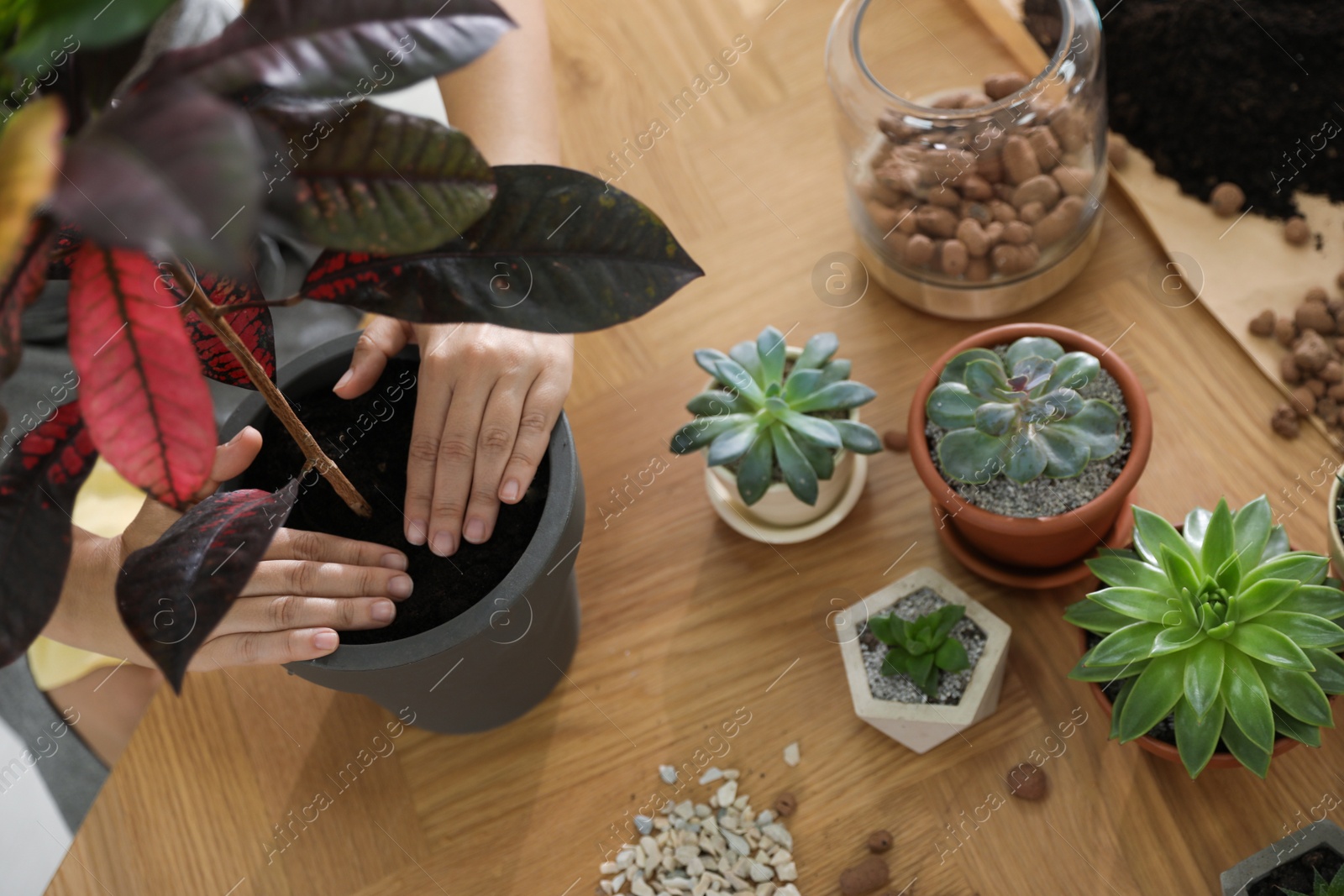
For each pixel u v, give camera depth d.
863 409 1.12
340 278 0.59
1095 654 0.83
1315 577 0.84
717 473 1.01
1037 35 1.08
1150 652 0.81
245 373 0.75
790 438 0.95
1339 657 0.84
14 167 0.31
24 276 0.43
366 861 0.98
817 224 1.21
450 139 0.51
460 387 0.84
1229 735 0.83
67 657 1.13
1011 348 0.94
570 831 0.98
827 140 1.26
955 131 0.99
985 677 0.93
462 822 0.99
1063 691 0.97
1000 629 0.95
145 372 0.48
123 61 0.47
